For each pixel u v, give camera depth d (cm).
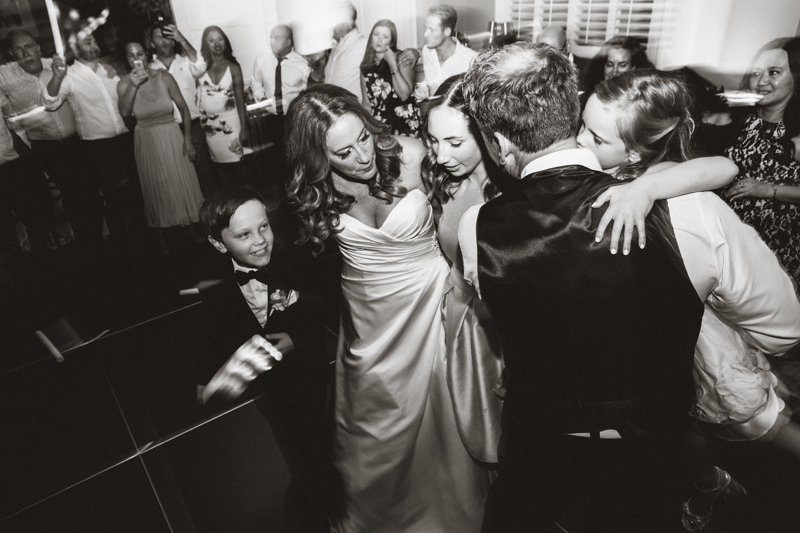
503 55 95
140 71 332
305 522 174
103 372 265
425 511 165
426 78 368
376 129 134
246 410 223
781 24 317
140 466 205
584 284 90
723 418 125
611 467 100
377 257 145
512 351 102
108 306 314
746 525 147
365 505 162
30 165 317
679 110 102
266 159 383
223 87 359
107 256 344
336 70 383
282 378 184
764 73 217
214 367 210
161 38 338
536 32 413
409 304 148
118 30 328
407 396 153
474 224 104
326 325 272
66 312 307
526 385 103
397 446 155
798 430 168
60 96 318
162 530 178
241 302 184
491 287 98
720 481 148
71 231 334
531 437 107
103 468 205
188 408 232
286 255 178
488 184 139
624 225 88
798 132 207
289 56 375
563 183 95
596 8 378
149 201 350
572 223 92
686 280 88
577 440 100
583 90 341
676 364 92
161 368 263
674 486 105
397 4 407
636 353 90
